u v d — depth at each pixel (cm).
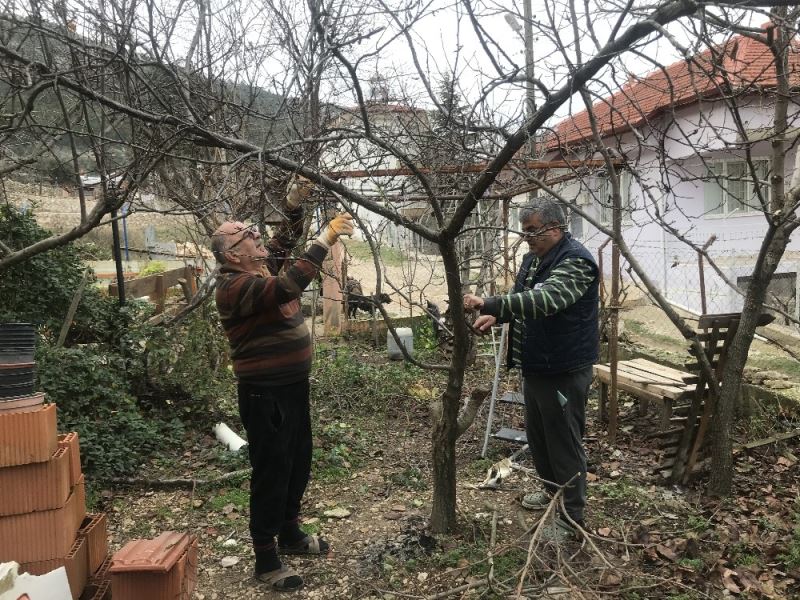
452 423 351
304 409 338
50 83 280
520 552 336
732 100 333
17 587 218
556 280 319
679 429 439
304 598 314
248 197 342
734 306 1109
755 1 215
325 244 301
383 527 386
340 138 273
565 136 423
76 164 407
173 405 579
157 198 531
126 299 618
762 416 543
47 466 251
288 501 345
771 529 371
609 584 308
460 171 356
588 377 348
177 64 434
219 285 308
